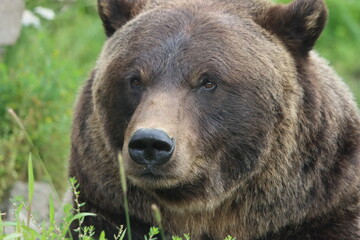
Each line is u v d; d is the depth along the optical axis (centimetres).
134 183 1051
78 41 2094
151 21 1094
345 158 1142
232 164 1081
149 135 963
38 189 1511
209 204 1084
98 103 1109
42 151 1597
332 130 1127
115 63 1086
